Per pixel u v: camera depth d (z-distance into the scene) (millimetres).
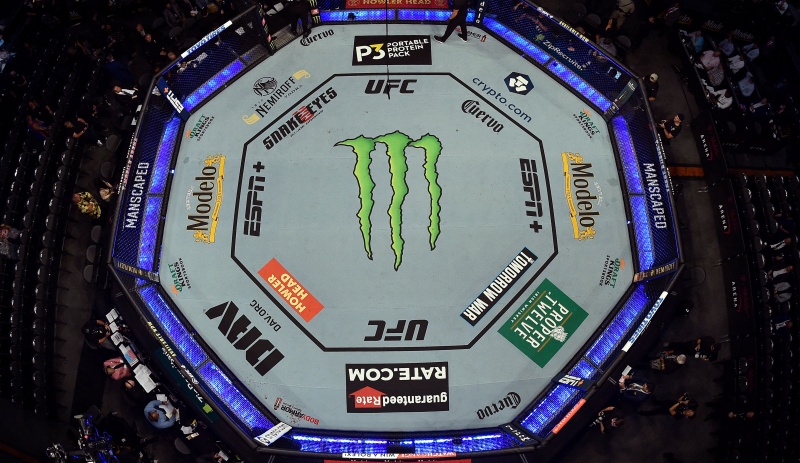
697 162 19531
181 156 18266
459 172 18172
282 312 17156
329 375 16781
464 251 17578
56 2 19984
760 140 19594
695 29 20562
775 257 18156
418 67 19250
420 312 17172
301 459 16016
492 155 18359
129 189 17297
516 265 17516
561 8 20953
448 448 15922
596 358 16828
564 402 16359
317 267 17438
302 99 18875
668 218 17516
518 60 19422
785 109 20047
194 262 17422
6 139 19094
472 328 17109
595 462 17172
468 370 16828
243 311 17141
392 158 18266
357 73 19141
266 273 17391
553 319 17188
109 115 19219
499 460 16062
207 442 16688
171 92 18250
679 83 20422
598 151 18484
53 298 17422
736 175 18750
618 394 17109
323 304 17219
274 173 18125
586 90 19062
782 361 17766
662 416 17469
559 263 17547
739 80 20250
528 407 16578
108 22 20234
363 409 16609
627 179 18125
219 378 16547
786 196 18719
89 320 17547
